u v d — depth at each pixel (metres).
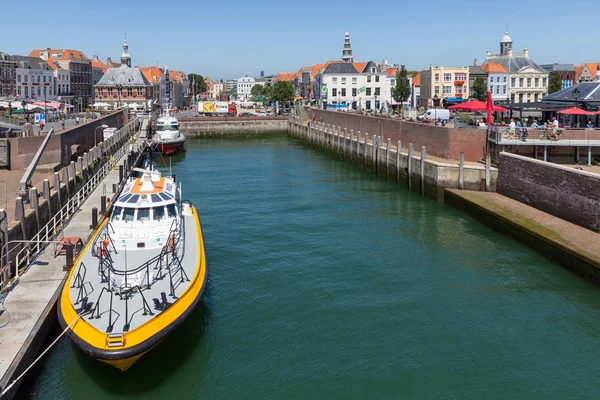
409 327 19.41
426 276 24.11
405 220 33.94
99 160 44.06
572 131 37.75
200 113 118.06
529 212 30.97
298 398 15.38
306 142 87.56
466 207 35.22
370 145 55.19
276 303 21.33
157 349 16.59
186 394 15.48
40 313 16.47
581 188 27.41
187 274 18.22
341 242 29.20
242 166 60.09
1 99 71.00
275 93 137.50
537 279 23.55
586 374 16.52
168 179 25.05
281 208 37.47
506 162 35.56
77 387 15.22
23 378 14.38
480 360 17.27
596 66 116.12
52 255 21.39
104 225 22.77
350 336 18.77
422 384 16.02
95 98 125.38
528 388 15.82
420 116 66.25
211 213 35.75
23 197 25.39
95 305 15.88
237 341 18.38
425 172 41.66
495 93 95.56
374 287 22.94
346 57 123.56
